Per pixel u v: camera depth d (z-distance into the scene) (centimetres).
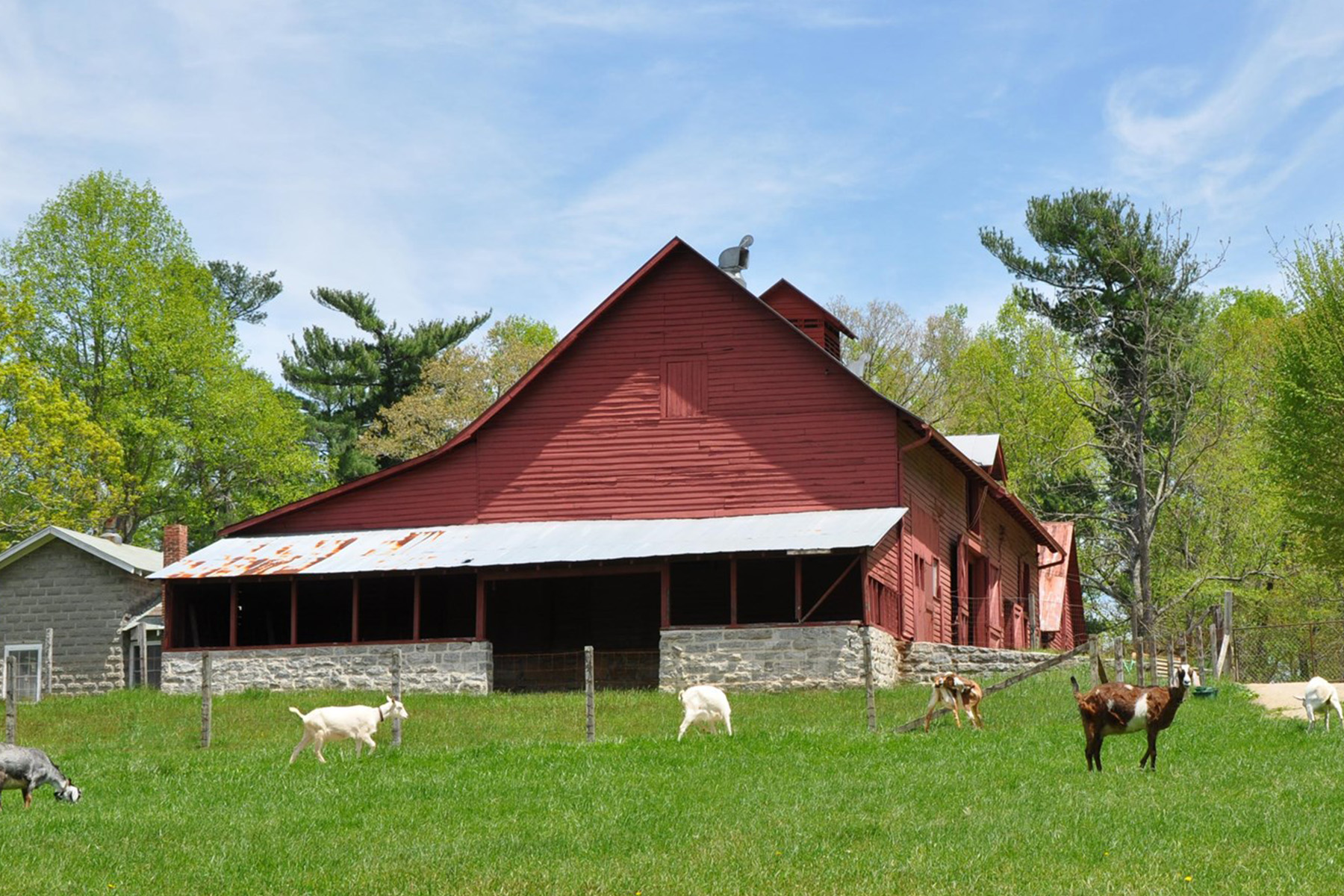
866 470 3747
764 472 3794
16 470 5619
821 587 3838
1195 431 6012
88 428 5562
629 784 2003
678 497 3831
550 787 2008
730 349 3866
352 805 1916
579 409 3931
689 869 1512
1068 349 6725
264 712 3147
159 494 6575
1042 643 5338
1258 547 5781
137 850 1664
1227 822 1644
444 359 6606
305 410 7312
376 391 6831
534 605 4028
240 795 2022
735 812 1797
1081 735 2389
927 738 2409
